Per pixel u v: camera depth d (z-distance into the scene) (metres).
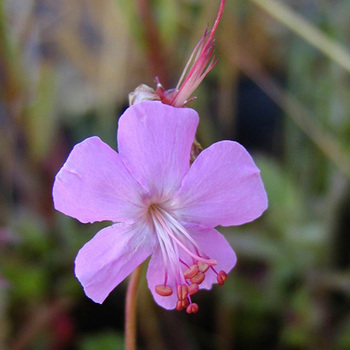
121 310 0.20
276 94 0.21
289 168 0.22
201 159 0.13
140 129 0.13
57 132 0.23
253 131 0.24
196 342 0.19
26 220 0.20
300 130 0.22
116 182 0.13
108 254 0.13
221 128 0.23
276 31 0.26
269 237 0.19
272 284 0.19
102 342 0.19
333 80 0.22
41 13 0.24
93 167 0.13
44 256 0.20
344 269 0.20
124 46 0.21
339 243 0.20
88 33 0.24
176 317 0.19
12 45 0.19
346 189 0.20
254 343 0.19
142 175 0.13
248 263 0.20
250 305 0.19
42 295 0.19
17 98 0.20
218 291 0.19
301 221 0.20
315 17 0.24
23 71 0.20
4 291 0.19
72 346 0.19
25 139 0.21
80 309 0.20
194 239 0.14
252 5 0.24
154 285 0.14
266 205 0.13
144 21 0.18
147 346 0.19
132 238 0.13
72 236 0.20
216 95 0.24
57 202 0.12
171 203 0.13
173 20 0.20
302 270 0.19
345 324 0.19
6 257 0.19
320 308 0.19
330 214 0.20
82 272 0.13
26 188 0.21
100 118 0.22
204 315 0.20
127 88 0.23
